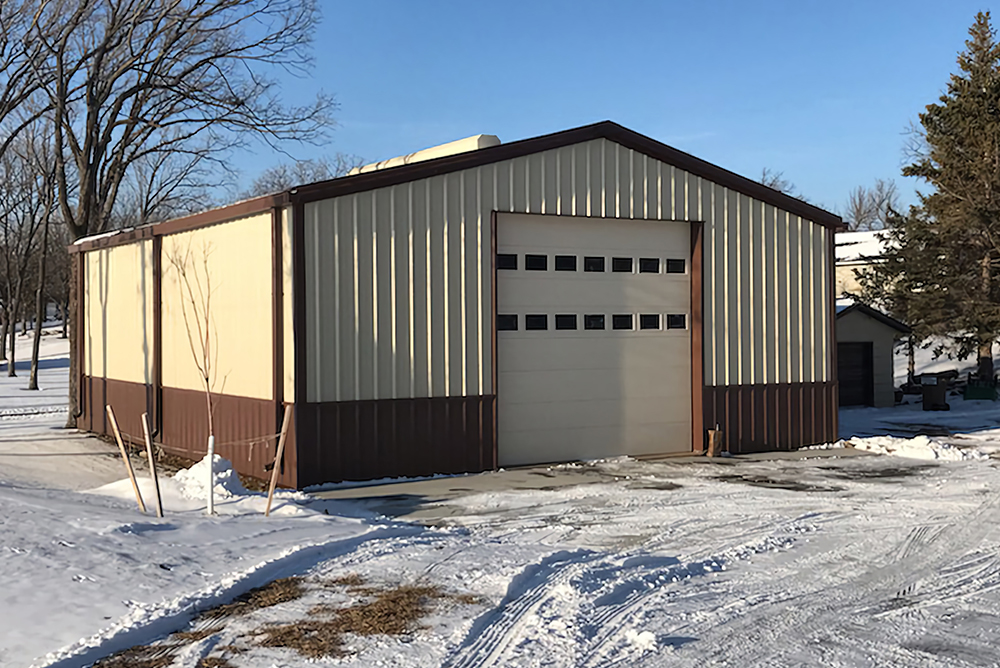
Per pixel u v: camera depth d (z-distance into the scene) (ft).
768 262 62.80
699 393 59.93
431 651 20.75
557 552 30.45
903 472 52.85
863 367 97.25
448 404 51.16
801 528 36.68
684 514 39.96
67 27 78.84
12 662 19.30
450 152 57.88
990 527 36.91
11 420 82.74
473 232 52.11
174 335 59.00
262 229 48.88
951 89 103.81
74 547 27.61
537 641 21.66
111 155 96.32
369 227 48.78
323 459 47.37
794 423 63.52
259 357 49.26
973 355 128.57
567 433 56.44
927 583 28.40
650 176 58.44
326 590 25.54
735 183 61.16
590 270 57.36
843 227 65.57
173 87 88.63
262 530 32.09
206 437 54.85
